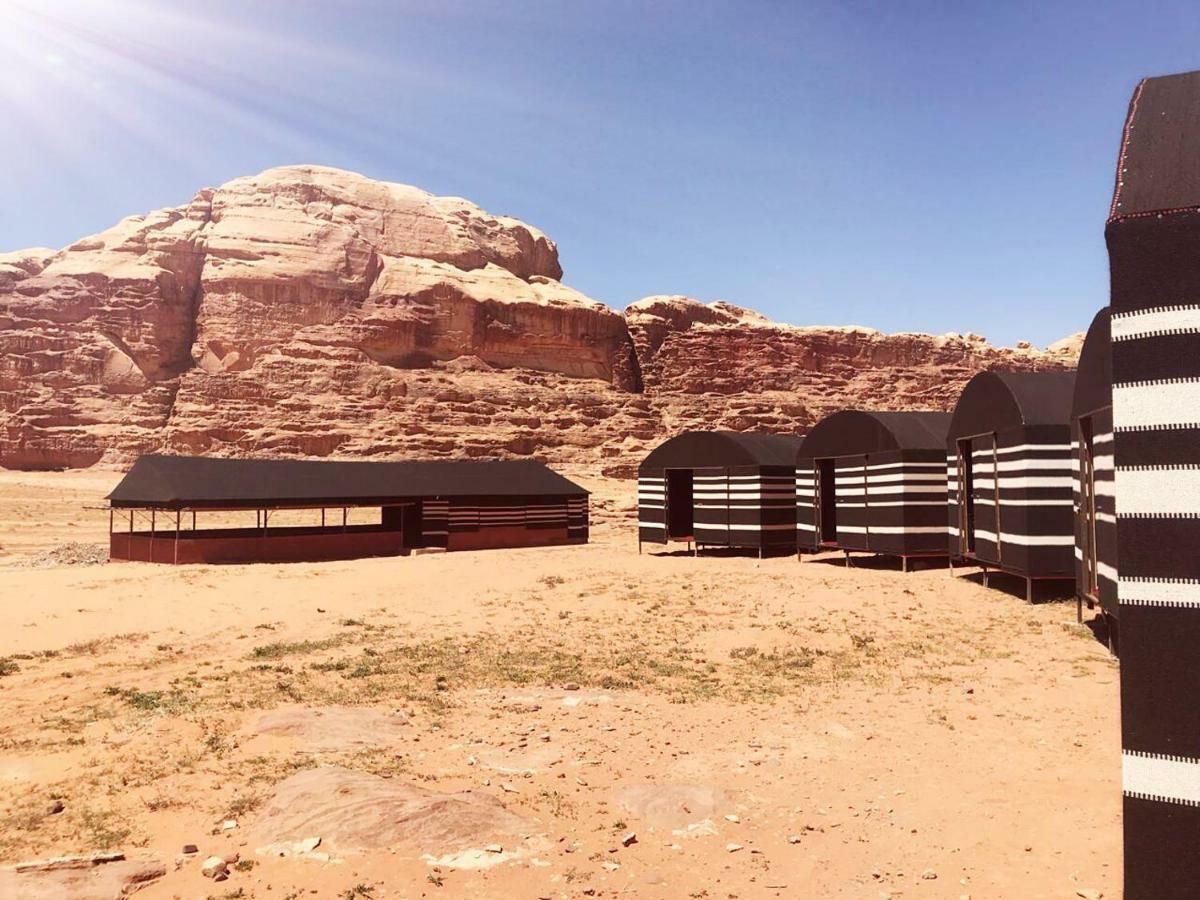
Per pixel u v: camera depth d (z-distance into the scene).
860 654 14.45
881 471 24.56
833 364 168.25
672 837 7.10
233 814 7.43
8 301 109.50
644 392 148.25
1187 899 4.24
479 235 148.38
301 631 17.34
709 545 31.55
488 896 5.96
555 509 39.94
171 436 103.56
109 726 10.29
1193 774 4.27
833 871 6.46
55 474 94.44
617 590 22.44
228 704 11.30
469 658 14.67
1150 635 4.41
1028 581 17.95
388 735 10.02
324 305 121.50
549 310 135.75
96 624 17.81
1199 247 4.33
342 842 6.68
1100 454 13.52
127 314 112.19
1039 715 10.55
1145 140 4.78
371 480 36.16
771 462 29.78
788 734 10.12
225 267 119.00
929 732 10.05
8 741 9.71
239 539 31.36
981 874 6.34
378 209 137.38
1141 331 4.45
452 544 37.06
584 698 11.83
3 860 6.49
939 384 170.50
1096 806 7.55
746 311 183.25
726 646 15.51
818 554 29.58
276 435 105.06
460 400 119.06
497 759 9.19
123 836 6.94
